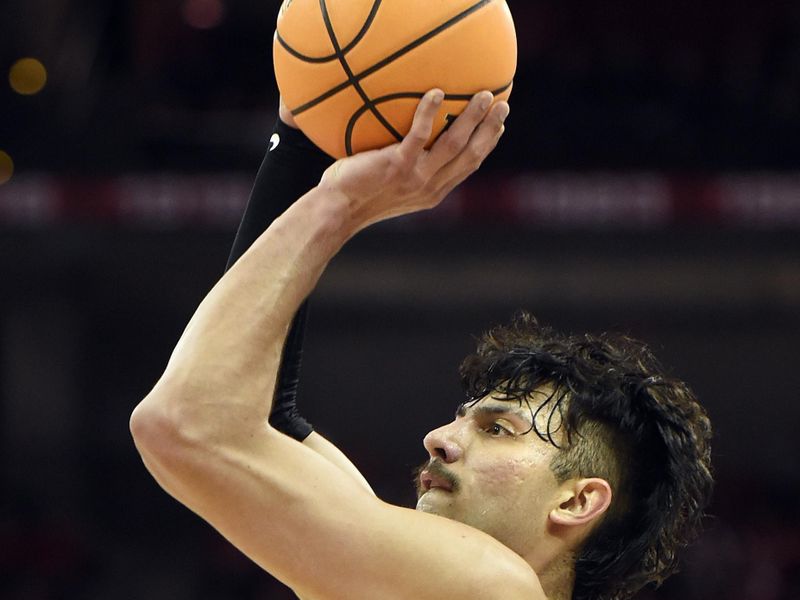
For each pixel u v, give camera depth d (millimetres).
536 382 3350
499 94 3035
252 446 2848
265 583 20219
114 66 28625
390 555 2877
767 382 25703
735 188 20312
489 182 20891
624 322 24453
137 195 20938
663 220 20453
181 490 2898
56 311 24672
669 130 22969
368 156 2941
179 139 23188
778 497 23234
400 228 21297
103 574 22078
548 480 3236
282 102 3283
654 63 25609
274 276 2900
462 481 3240
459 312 25047
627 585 3418
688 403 3535
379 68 2928
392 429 26797
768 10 28406
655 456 3402
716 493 23172
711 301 24156
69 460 24844
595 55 26141
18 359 24766
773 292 23797
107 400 26422
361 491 2963
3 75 26109
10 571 21547
